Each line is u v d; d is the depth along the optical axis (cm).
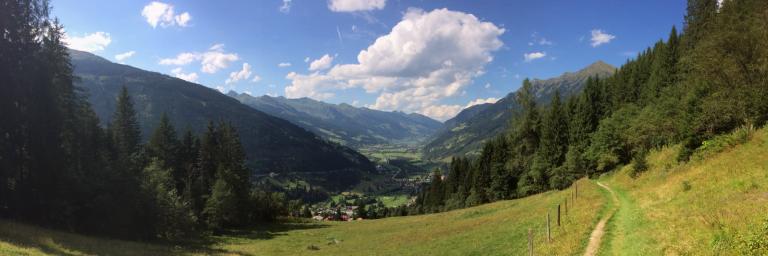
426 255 3928
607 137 7962
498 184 11319
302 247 6169
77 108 5747
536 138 11300
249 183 10594
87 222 4919
